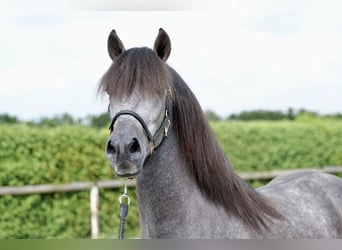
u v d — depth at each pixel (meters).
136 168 2.15
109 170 7.98
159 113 2.31
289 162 10.11
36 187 7.42
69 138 7.79
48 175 7.57
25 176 7.50
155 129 2.30
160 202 2.41
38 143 7.59
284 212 2.81
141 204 2.47
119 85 2.27
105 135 8.03
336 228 3.12
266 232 2.58
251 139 9.75
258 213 2.58
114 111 2.26
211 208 2.46
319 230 2.93
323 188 3.31
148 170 2.41
